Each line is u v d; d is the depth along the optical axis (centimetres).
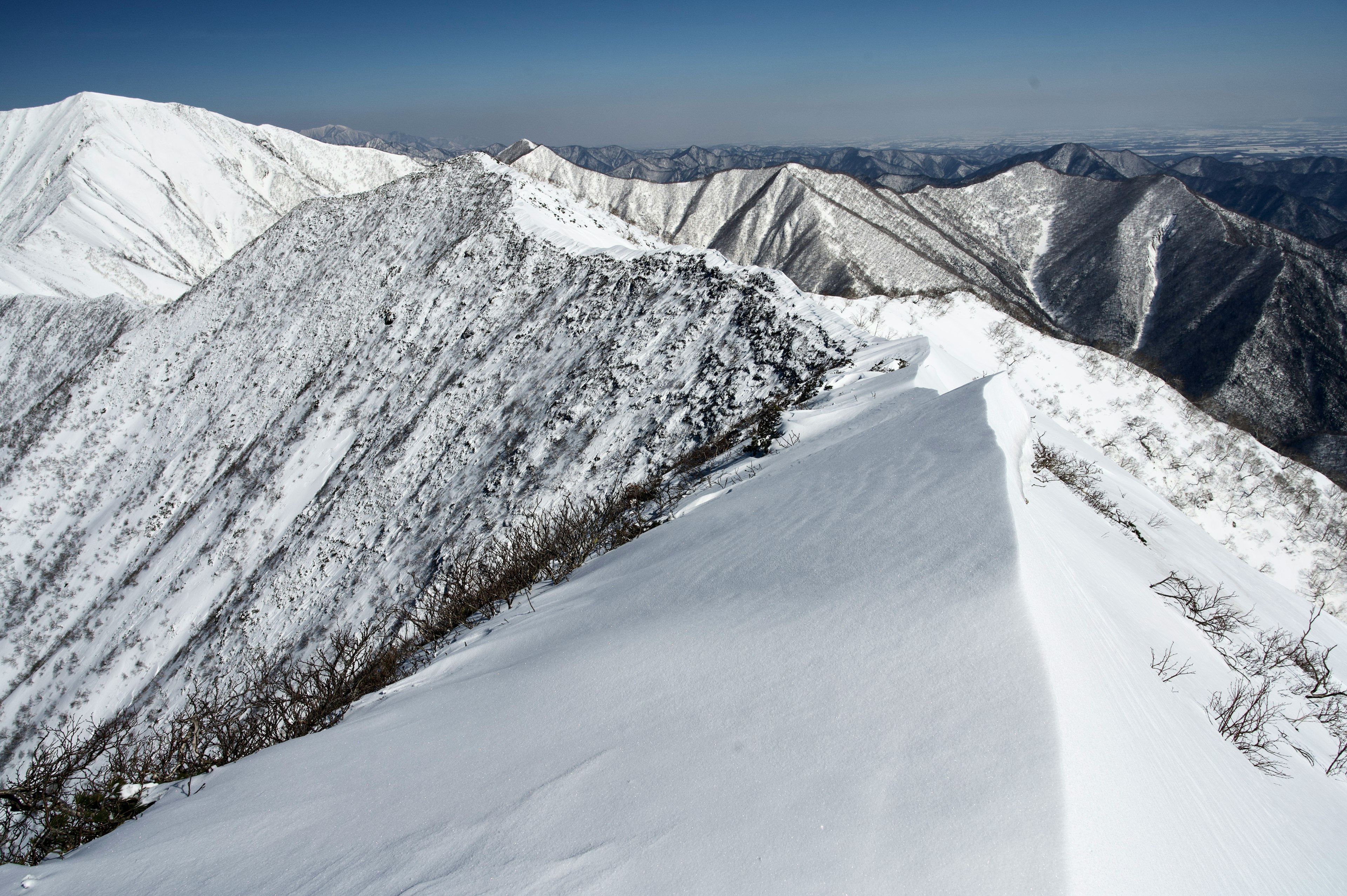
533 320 2908
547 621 633
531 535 1427
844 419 1071
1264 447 3400
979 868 209
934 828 228
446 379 3003
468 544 1908
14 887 329
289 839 320
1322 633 875
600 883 233
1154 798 263
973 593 356
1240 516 2967
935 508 475
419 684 602
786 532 560
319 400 3488
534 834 269
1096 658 349
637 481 1658
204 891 287
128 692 2636
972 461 534
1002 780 242
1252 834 308
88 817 451
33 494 4016
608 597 625
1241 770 379
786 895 212
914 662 319
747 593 478
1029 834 219
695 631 442
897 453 627
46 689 2852
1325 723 562
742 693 342
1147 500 1144
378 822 313
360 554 2420
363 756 414
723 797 266
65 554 3662
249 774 445
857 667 330
